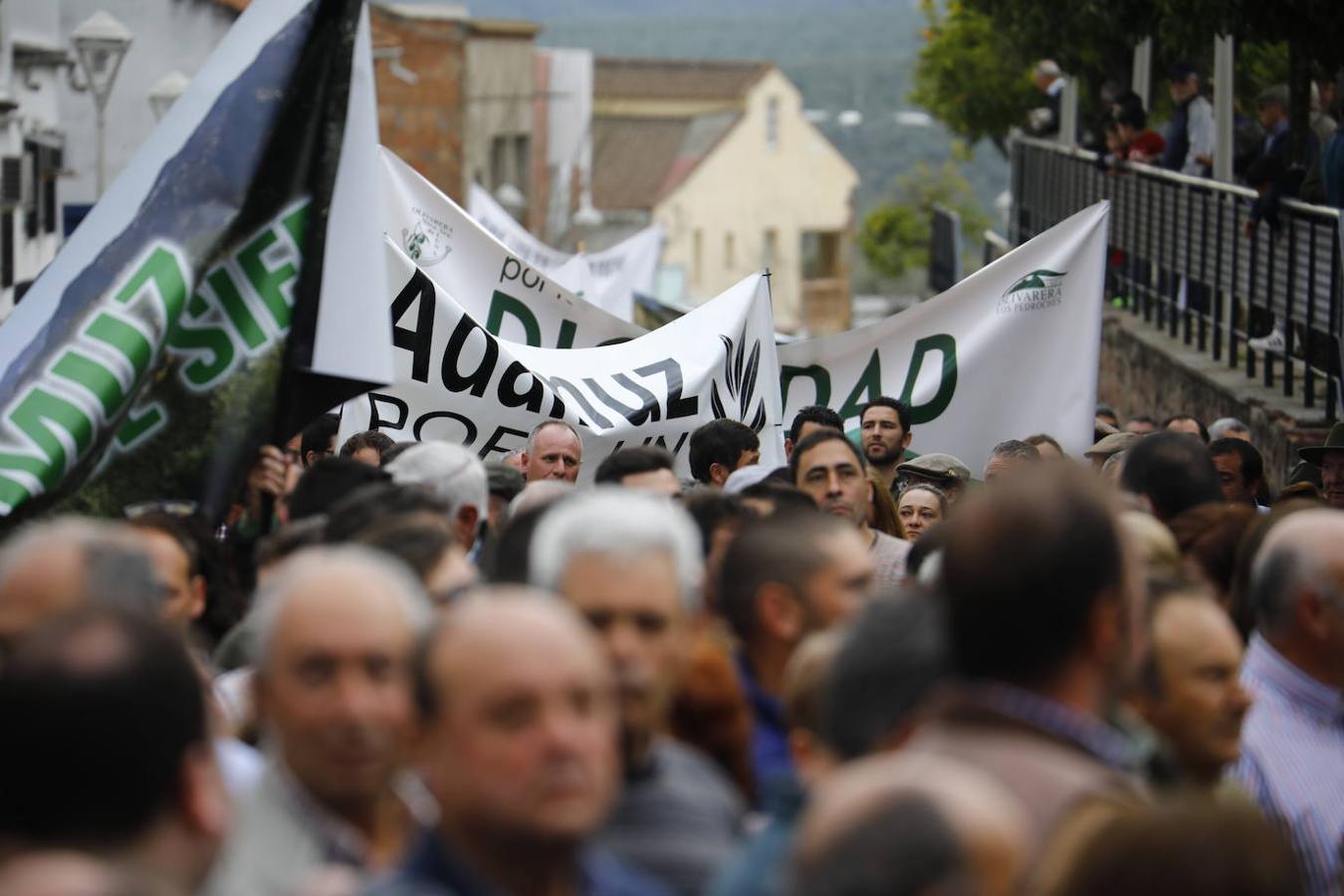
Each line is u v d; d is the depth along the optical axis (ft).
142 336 32.73
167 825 16.35
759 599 23.12
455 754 16.47
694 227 365.61
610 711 16.85
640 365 50.55
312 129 33.37
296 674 19.16
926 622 19.04
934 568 26.18
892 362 56.80
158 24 137.49
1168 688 23.58
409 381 47.70
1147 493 33.17
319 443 46.55
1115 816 15.51
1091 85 121.39
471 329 47.75
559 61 292.40
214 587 29.91
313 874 18.97
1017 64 143.13
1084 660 18.30
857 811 13.80
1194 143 97.81
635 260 111.24
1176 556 26.43
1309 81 81.51
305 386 33.42
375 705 19.16
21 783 15.89
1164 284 100.58
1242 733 25.08
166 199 33.09
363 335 33.22
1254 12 79.25
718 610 24.23
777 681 23.18
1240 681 25.70
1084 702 18.35
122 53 102.42
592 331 57.98
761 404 52.85
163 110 116.06
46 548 22.18
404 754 19.38
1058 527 18.19
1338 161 69.77
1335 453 51.62
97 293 32.91
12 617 21.80
